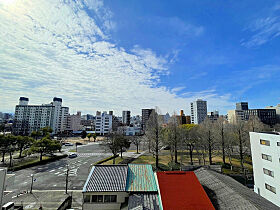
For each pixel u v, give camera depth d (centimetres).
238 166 3875
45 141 4006
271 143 2361
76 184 2728
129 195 1587
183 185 1590
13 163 3766
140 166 2119
